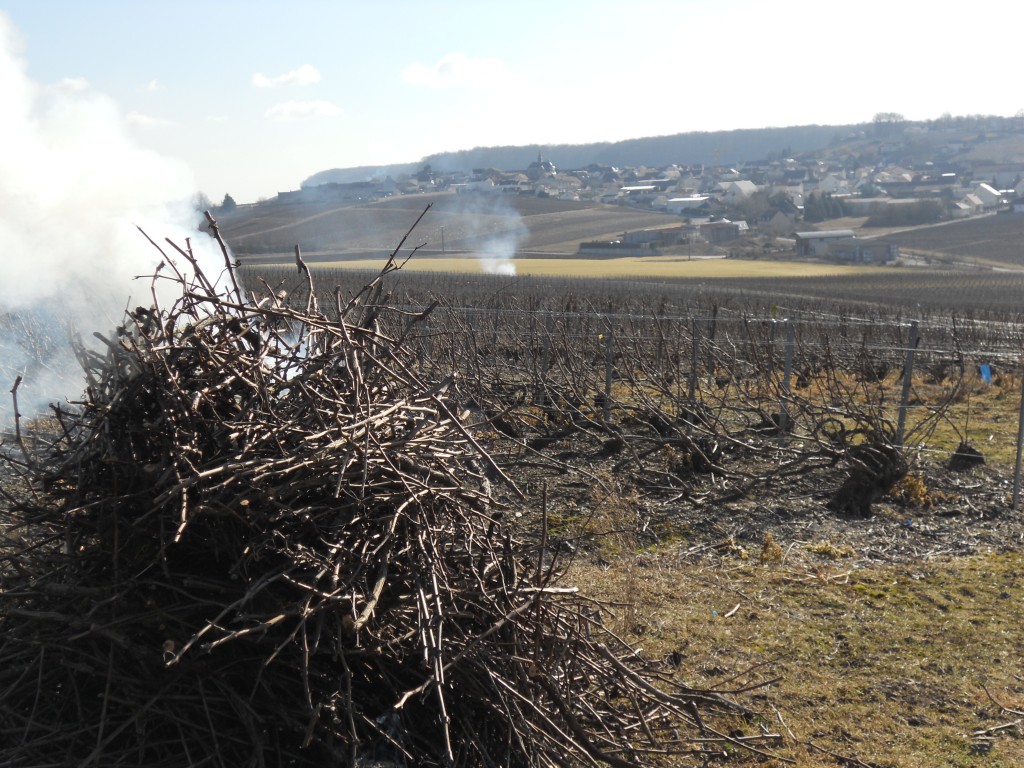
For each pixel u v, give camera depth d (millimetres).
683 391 14602
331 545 3896
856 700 5461
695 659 5852
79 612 3965
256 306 4539
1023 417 9742
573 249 107062
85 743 3801
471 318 15758
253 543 3857
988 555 8211
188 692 3848
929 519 9281
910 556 8156
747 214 150750
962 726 5211
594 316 16016
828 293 55906
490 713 4102
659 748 4504
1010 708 5402
